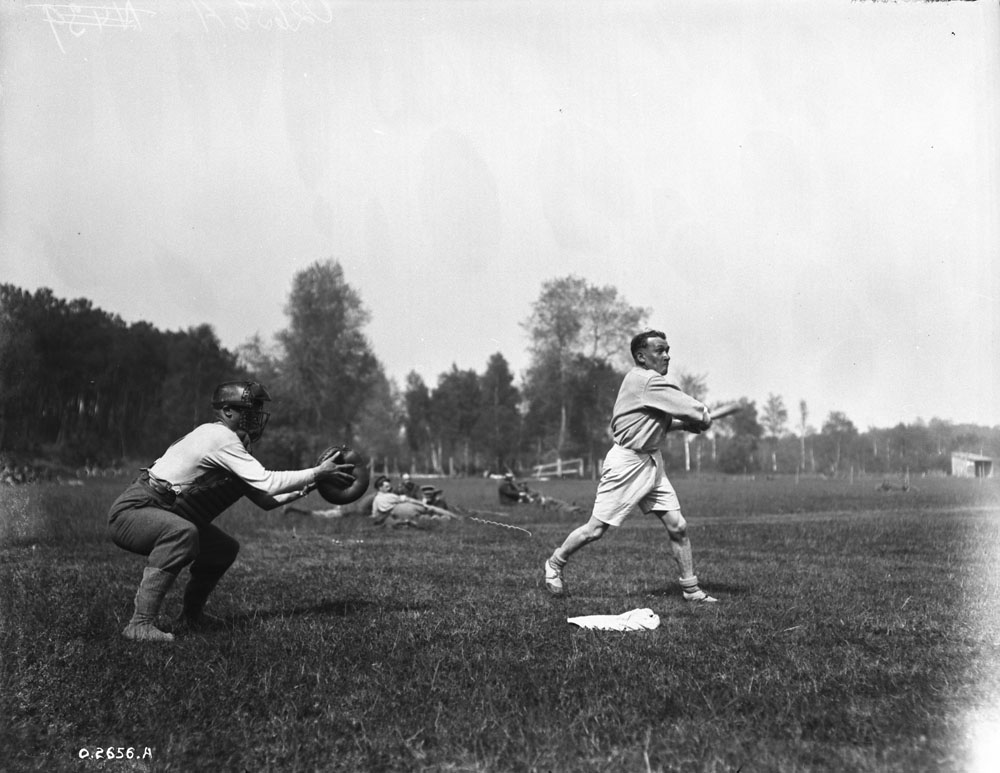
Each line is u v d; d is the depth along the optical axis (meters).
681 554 5.75
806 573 7.21
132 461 32.50
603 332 46.09
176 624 4.80
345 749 2.91
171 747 2.97
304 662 3.86
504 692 3.39
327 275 38.41
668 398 5.67
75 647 4.16
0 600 5.36
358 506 14.60
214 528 4.83
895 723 3.01
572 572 7.26
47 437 27.20
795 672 3.69
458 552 9.06
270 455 38.97
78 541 9.34
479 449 73.25
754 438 55.56
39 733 3.09
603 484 5.84
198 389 37.28
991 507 17.14
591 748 2.84
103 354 31.45
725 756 2.76
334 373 38.97
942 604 5.46
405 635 4.42
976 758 2.72
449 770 2.74
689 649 4.16
